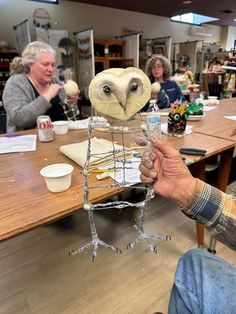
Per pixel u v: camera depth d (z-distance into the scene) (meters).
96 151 0.90
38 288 1.19
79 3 5.28
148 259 1.34
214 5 5.50
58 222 1.68
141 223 0.59
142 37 6.40
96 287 1.19
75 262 1.34
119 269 1.29
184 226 1.61
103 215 1.76
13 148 1.10
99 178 0.76
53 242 1.50
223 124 1.45
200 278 0.58
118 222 1.68
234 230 0.48
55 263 1.34
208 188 0.51
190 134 1.25
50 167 0.75
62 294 1.16
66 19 5.23
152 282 1.21
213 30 8.38
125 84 0.44
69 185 0.73
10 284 1.22
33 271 1.30
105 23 5.80
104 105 0.46
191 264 0.64
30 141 1.19
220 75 3.77
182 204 0.52
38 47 1.58
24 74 1.66
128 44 5.86
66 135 1.28
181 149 1.01
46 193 0.71
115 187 0.66
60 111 1.73
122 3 5.33
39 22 4.91
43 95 1.50
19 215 0.60
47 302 1.12
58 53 4.99
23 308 1.10
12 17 4.60
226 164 1.34
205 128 1.36
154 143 0.53
